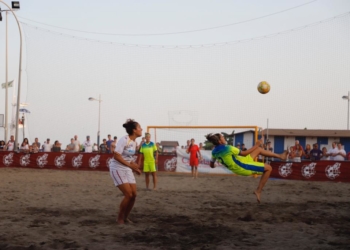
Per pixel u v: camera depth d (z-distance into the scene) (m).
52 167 20.03
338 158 17.58
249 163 8.82
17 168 20.03
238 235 6.23
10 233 6.19
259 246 5.59
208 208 8.74
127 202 6.97
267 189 12.86
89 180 14.90
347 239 6.01
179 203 9.45
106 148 21.25
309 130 33.78
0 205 8.82
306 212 8.27
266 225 6.97
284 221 7.34
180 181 15.30
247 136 22.09
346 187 13.86
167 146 21.02
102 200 9.80
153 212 8.20
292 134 33.00
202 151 18.38
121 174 6.93
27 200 9.62
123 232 6.39
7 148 22.64
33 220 7.19
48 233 6.23
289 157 17.86
